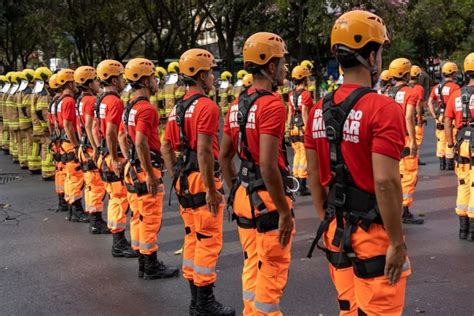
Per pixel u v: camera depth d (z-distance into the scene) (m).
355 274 2.95
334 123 2.89
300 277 5.57
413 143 7.33
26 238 7.41
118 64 6.29
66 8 29.16
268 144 3.54
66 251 6.79
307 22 20.16
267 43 3.73
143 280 5.70
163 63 30.08
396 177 2.70
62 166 8.75
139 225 5.64
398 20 20.39
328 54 25.27
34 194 10.51
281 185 3.59
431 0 24.77
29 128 12.61
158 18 31.33
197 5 27.30
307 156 3.23
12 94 13.28
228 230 7.45
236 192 3.99
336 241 2.96
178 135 4.59
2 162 14.91
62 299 5.23
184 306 5.02
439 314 4.61
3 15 25.33
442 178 10.81
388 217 2.70
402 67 7.52
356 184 2.88
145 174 5.44
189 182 4.54
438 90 11.77
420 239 6.79
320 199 3.23
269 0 22.34
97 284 5.61
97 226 7.59
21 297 5.30
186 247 4.79
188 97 4.49
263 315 3.83
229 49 25.06
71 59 37.31
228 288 5.39
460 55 26.20
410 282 5.35
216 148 4.66
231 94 16.42
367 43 2.85
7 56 34.00
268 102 3.61
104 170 6.38
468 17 27.31
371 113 2.75
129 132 5.38
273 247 3.77
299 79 9.48
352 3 19.00
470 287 5.18
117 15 30.53
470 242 6.62
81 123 7.21
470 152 6.44
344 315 3.17
